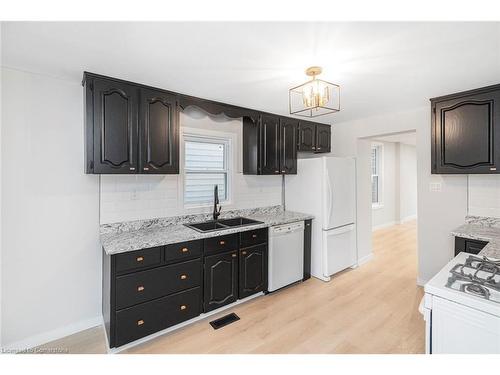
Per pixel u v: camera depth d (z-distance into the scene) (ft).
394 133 11.18
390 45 5.26
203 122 9.86
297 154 12.34
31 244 6.77
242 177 11.15
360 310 8.44
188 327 7.55
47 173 6.96
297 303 8.96
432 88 7.86
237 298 8.77
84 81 6.72
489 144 7.63
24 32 4.80
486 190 8.75
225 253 8.39
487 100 7.64
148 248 6.81
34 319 6.82
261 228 9.36
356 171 12.29
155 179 8.74
